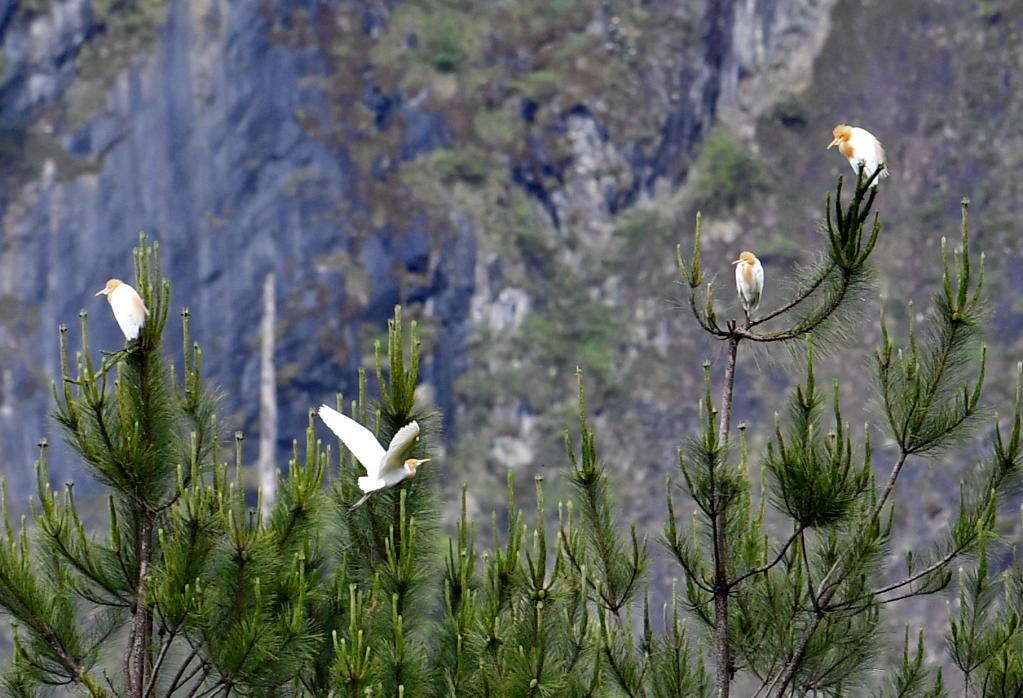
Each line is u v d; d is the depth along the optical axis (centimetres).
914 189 6694
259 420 6531
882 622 1128
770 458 1051
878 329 5641
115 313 1059
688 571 1124
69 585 1103
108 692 1088
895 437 1045
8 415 6203
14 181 6681
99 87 6850
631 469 6106
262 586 1052
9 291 6519
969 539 1067
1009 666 1036
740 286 1031
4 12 6856
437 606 1170
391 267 6769
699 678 1135
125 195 6744
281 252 6756
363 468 1188
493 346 6600
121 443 1077
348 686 1020
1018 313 5859
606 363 6519
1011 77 6888
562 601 1099
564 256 6894
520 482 6059
